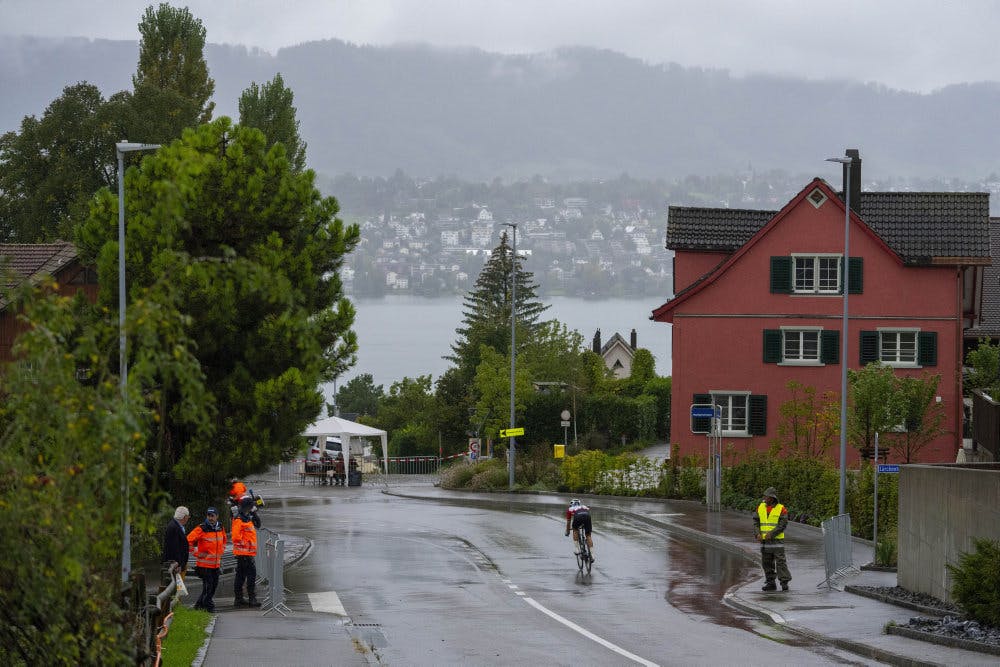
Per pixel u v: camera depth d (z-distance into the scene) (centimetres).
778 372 6275
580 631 2470
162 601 1858
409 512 5656
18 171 8025
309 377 3381
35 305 1073
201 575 2711
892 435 5906
